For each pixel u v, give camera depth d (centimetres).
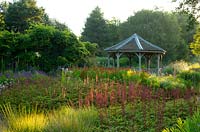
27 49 2625
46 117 930
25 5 4641
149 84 1820
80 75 1889
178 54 5997
